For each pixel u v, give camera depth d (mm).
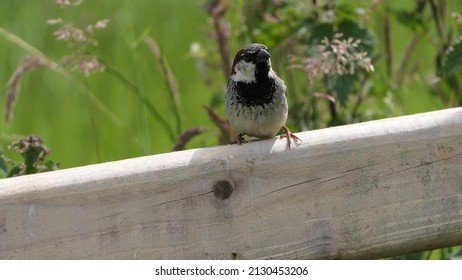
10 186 5668
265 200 6141
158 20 15609
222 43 10266
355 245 6340
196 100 13664
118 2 15469
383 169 6387
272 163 6160
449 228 6535
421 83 11617
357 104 9859
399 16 9781
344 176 6312
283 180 6188
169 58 14789
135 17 15578
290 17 9625
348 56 8211
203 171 6008
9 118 8938
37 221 5672
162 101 13727
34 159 7867
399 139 6414
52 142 13047
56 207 5711
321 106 9750
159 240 5914
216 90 11516
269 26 9617
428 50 13500
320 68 8297
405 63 10414
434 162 6488
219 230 6039
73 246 5742
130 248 5852
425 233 6480
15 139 9000
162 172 5918
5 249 5621
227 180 6066
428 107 12211
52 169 7969
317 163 6262
